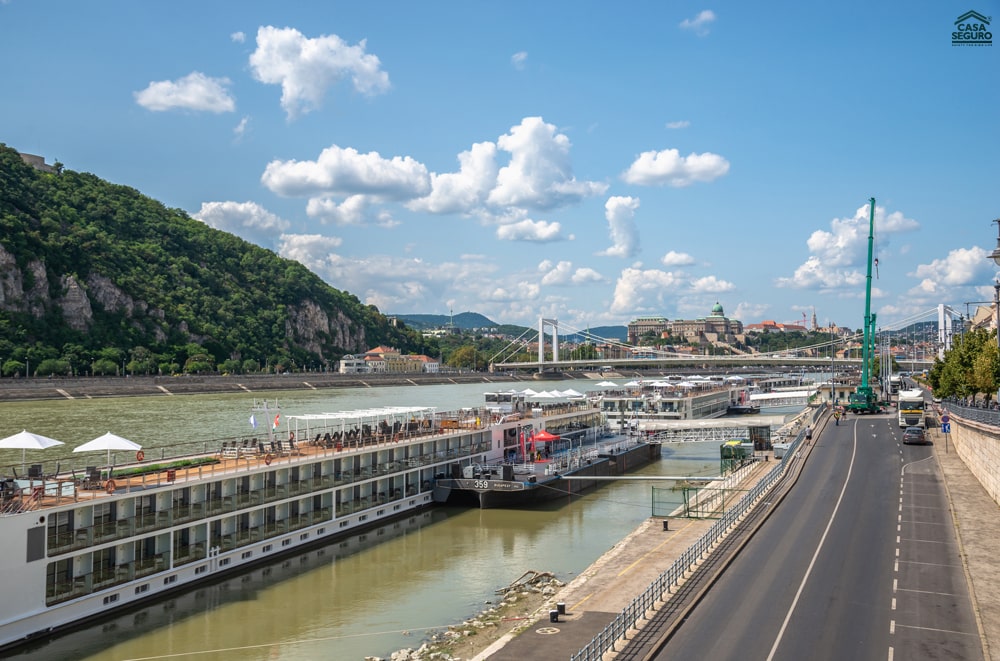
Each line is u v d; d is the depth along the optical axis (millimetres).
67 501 50438
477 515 84875
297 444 78688
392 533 77188
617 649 39281
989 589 48625
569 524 81125
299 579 62094
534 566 66000
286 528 68562
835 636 41219
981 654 38844
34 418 178625
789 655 38750
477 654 42344
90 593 50625
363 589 59688
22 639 46281
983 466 80625
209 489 60750
